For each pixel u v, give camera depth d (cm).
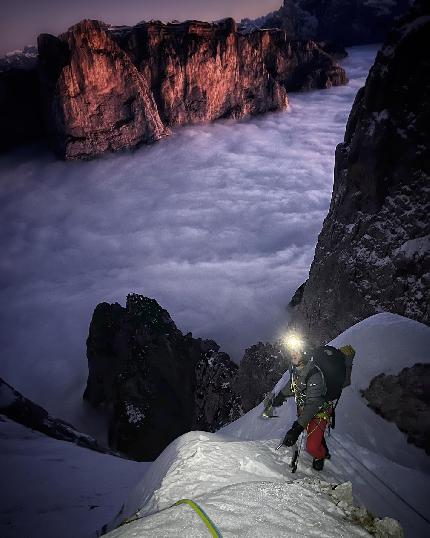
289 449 406
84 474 777
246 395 2020
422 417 525
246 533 243
